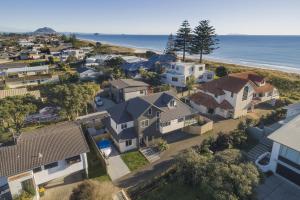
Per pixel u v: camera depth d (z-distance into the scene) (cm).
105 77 7081
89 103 5044
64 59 11194
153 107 3284
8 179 2186
